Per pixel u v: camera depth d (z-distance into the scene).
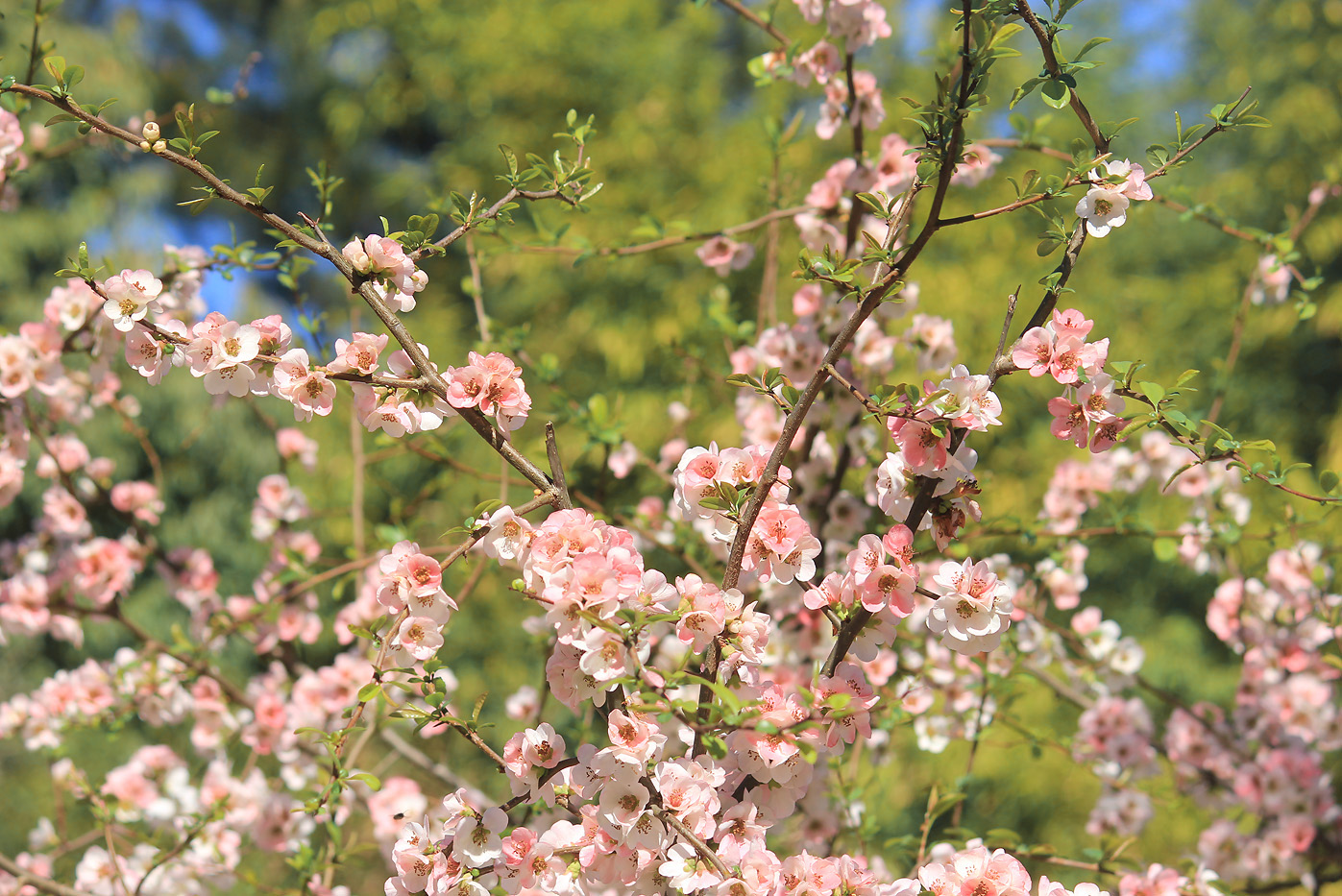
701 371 2.42
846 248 2.12
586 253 2.20
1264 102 6.33
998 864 1.72
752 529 1.74
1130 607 5.78
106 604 2.31
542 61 5.54
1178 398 1.75
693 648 1.69
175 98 7.92
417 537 2.53
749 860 1.68
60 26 6.16
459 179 5.64
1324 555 2.31
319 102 8.16
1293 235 2.30
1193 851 2.54
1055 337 1.73
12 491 2.13
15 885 2.17
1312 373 6.12
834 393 2.15
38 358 2.09
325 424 5.06
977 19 1.70
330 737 1.71
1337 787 4.46
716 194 5.06
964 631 1.72
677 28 5.94
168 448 5.70
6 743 5.03
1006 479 4.60
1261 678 2.37
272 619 2.33
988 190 5.05
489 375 1.73
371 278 1.75
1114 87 6.46
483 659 4.69
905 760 3.95
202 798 2.25
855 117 2.07
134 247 6.04
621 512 2.22
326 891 2.11
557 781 1.72
